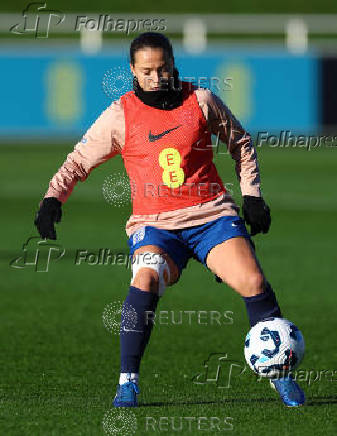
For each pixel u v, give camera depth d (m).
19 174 72.50
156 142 19.23
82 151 19.77
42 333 28.58
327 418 18.19
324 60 93.69
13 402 19.88
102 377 22.88
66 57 93.25
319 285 36.69
